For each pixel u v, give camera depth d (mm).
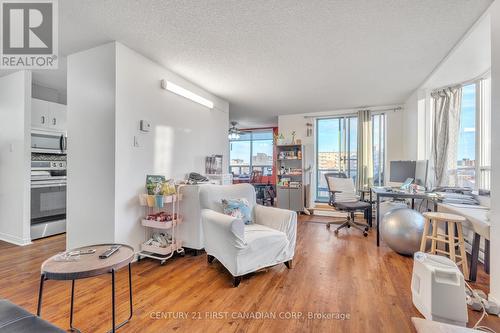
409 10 2037
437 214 2545
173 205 2814
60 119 3895
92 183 2670
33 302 1885
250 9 2033
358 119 5383
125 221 2658
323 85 3951
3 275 2350
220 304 1885
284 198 5789
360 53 2826
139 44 2637
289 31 2365
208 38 2508
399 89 4152
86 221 2697
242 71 3371
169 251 2729
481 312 1782
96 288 2111
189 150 3742
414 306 1857
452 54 2717
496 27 1783
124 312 1764
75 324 1617
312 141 5973
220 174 4250
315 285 2195
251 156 8625
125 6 2010
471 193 3094
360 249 3191
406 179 3932
